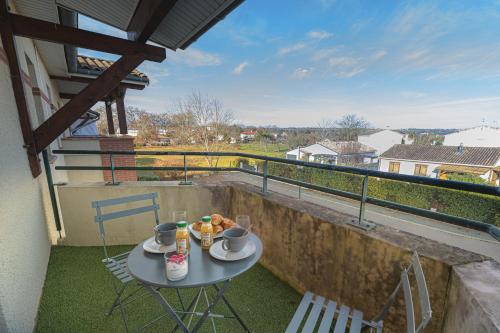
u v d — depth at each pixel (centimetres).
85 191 286
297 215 206
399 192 739
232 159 1577
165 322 182
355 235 164
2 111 166
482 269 115
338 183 862
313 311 143
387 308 137
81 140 648
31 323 169
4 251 136
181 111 1755
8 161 162
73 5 240
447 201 629
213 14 202
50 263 255
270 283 227
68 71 519
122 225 298
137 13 232
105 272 241
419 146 2014
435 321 126
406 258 138
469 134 2148
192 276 114
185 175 314
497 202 533
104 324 179
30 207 205
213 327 167
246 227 157
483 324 84
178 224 129
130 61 260
